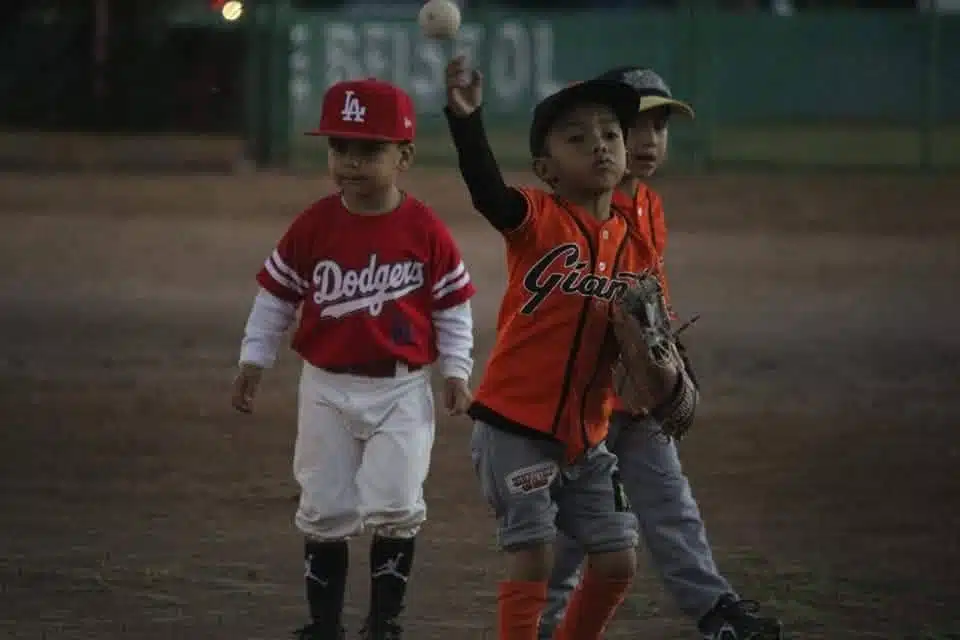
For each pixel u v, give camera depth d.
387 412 20.84
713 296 55.31
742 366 43.19
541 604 18.86
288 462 32.22
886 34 96.75
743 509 29.17
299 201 81.19
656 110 21.05
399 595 21.11
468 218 75.75
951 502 29.94
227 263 61.09
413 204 21.19
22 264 59.88
